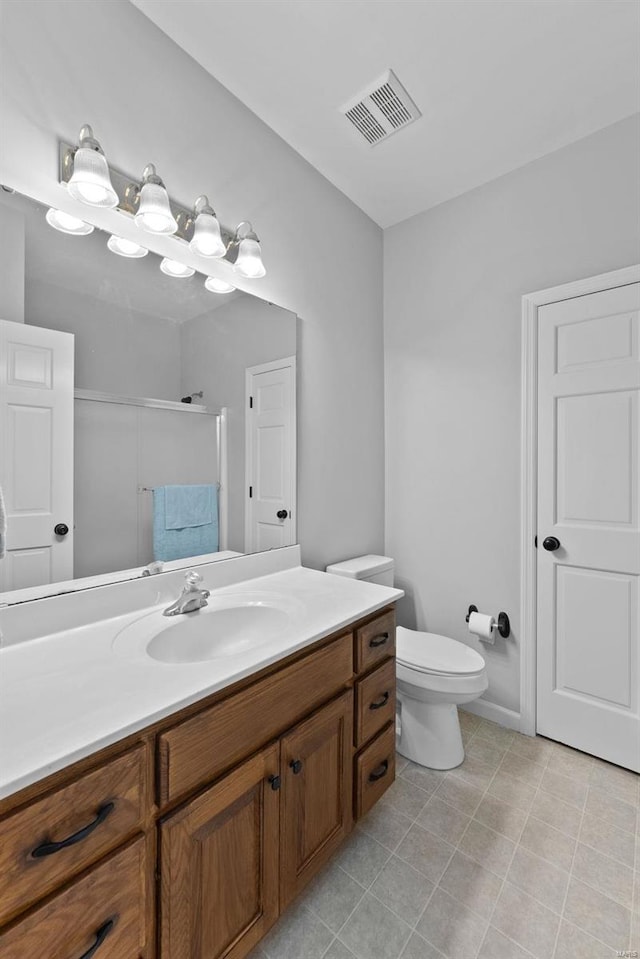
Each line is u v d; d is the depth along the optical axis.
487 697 2.08
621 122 1.70
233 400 1.60
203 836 0.82
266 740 0.97
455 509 2.19
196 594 1.26
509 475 2.01
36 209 1.10
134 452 1.31
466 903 1.16
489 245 2.06
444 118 1.69
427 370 2.29
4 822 0.57
